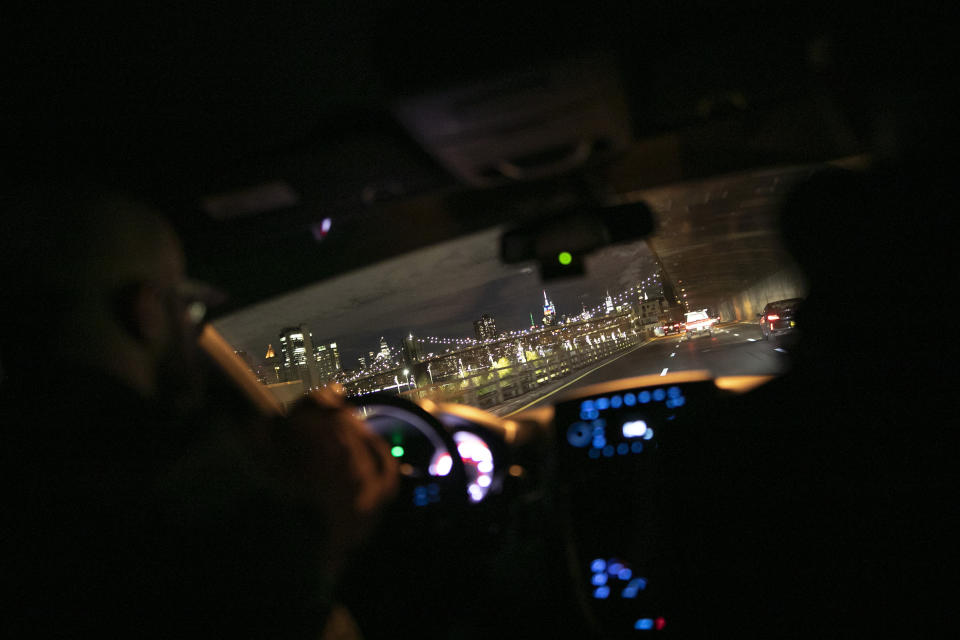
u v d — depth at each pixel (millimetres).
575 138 1522
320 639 810
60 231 740
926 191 1346
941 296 1330
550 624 2010
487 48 1114
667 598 1736
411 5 1066
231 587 734
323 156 2025
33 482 701
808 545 1515
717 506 1644
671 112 2035
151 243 818
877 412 1399
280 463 905
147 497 710
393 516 1993
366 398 2082
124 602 691
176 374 816
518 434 2594
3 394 741
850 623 1461
